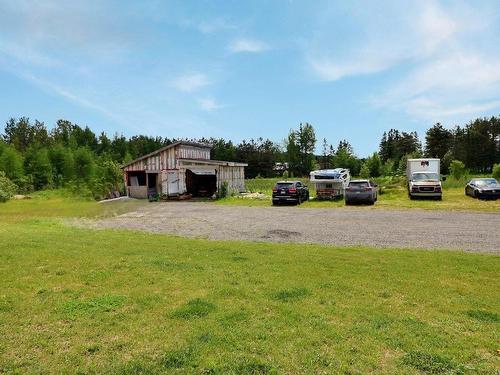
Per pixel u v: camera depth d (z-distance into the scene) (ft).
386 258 26.48
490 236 37.83
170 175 102.37
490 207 65.00
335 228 44.68
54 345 12.78
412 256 27.30
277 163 284.00
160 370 11.21
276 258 26.23
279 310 15.97
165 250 28.91
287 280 20.45
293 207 73.82
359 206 72.43
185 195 100.22
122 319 14.99
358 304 16.88
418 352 12.26
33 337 13.32
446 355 12.09
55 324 14.48
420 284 20.03
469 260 25.84
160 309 16.06
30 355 12.10
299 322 14.71
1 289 18.47
